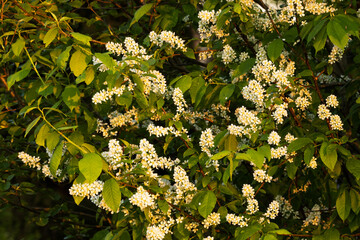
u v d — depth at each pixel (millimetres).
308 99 2795
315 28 2107
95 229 5109
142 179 2268
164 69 4047
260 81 2570
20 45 2236
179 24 3660
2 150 4043
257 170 2477
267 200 3385
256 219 2416
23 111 2121
